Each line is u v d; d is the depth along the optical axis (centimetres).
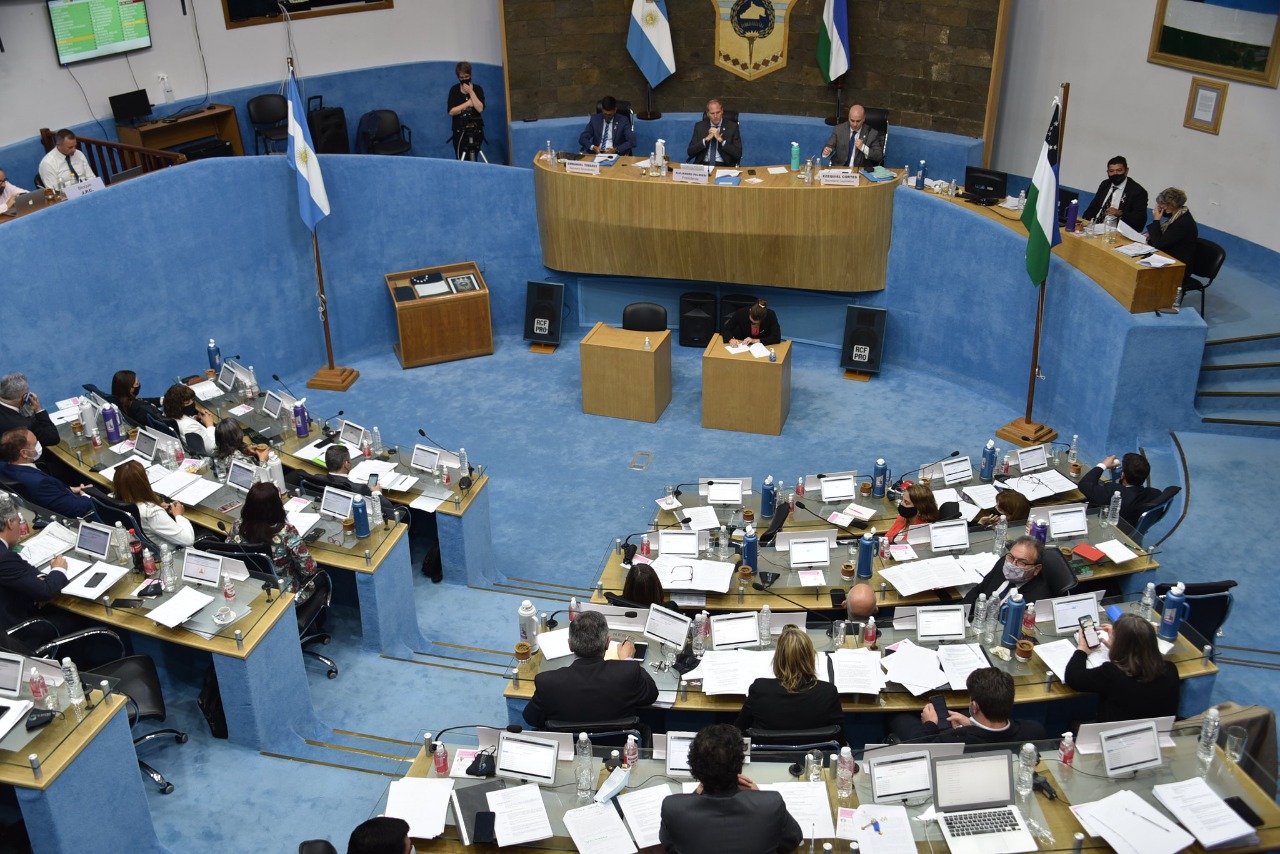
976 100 1312
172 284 1114
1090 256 1021
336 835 576
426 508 860
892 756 492
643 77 1448
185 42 1309
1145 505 804
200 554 661
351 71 1461
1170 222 1000
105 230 1041
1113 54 1228
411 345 1280
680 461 1085
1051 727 644
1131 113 1225
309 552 743
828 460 1074
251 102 1360
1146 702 566
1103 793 489
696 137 1304
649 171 1242
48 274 995
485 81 1534
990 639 640
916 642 637
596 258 1288
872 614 646
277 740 654
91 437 898
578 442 1127
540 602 859
